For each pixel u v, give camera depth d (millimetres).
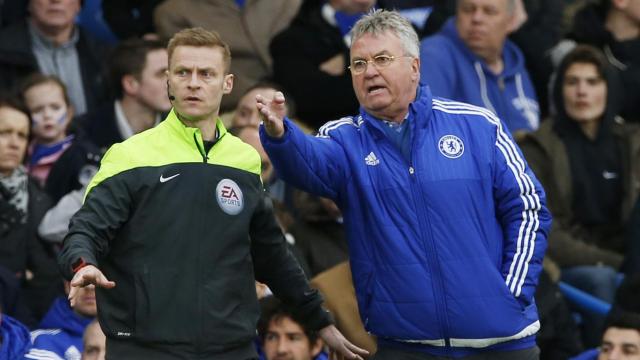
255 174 20312
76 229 19188
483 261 21109
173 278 19625
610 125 33750
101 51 35531
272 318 26469
